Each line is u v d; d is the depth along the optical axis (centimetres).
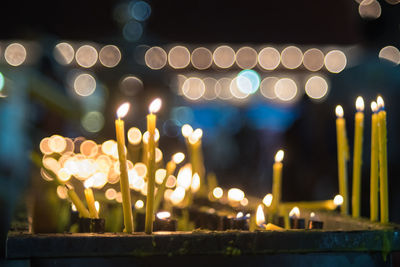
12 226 122
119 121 116
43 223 138
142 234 112
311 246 115
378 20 449
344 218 146
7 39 420
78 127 554
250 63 482
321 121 479
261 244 114
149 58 479
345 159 162
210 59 484
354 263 119
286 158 468
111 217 161
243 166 569
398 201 386
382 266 119
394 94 433
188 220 163
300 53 477
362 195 388
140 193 232
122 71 569
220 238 113
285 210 163
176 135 650
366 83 458
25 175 396
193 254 112
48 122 456
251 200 216
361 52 467
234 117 738
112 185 243
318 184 451
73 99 498
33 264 108
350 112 469
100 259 109
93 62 469
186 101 749
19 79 442
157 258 112
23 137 437
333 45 462
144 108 647
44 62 455
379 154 136
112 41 466
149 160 114
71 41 448
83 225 125
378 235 118
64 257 108
